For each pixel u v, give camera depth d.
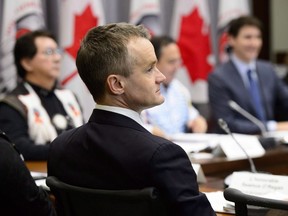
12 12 4.82
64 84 5.06
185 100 4.68
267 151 3.27
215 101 4.79
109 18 5.61
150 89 1.84
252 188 2.28
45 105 3.81
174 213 1.75
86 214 1.91
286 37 7.45
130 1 5.54
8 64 4.79
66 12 5.11
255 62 5.02
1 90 4.77
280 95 5.10
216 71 4.88
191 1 5.90
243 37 4.80
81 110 4.08
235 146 3.18
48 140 3.70
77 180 1.90
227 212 2.16
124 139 1.81
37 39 3.81
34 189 1.89
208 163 2.96
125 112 1.87
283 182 2.24
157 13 5.54
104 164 1.82
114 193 1.75
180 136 3.91
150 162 1.72
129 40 1.83
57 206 2.07
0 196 1.83
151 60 1.84
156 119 4.39
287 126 4.61
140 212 1.77
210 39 6.06
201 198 1.76
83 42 1.91
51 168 2.02
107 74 1.83
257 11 6.83
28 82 3.83
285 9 7.39
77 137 1.94
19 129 3.58
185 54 5.92
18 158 1.86
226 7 6.02
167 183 1.72
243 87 4.80
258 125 4.54
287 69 6.57
